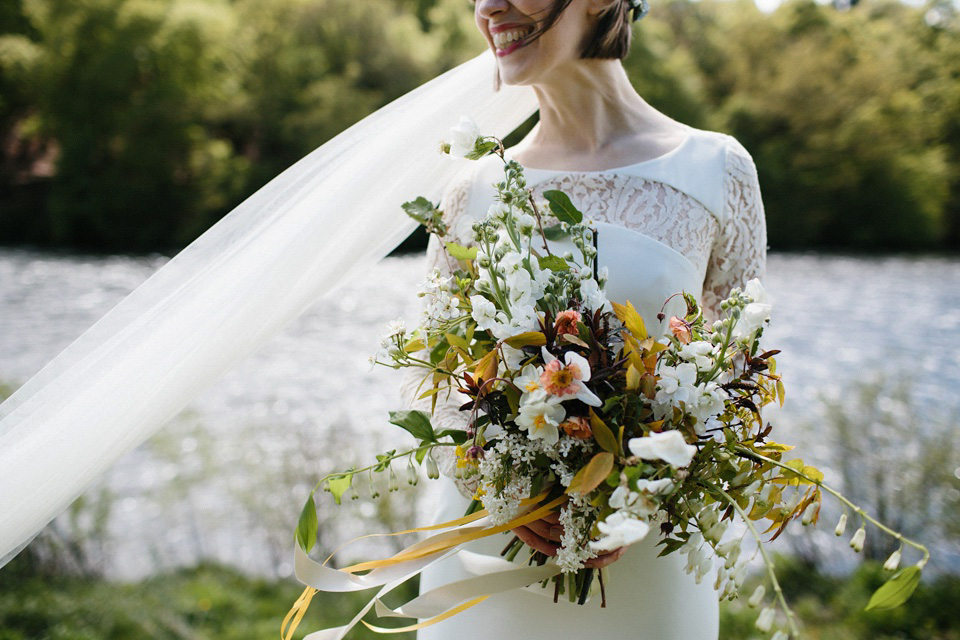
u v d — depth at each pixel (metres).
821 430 4.75
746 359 1.19
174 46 25.17
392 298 13.03
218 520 4.35
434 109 1.65
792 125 24.84
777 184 24.81
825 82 24.52
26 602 3.49
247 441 5.48
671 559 1.50
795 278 16.81
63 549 3.85
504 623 1.51
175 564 3.90
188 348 1.41
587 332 1.17
